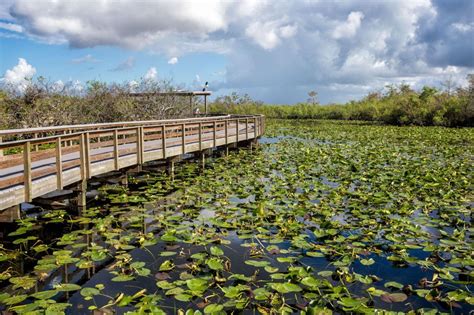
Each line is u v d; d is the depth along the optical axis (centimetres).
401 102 3197
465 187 821
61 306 346
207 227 575
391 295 382
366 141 1812
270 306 361
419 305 371
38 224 594
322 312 343
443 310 363
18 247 519
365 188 805
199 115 1938
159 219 592
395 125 3031
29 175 547
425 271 443
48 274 438
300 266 448
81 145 666
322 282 385
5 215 552
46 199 665
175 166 1090
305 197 728
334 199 709
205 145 1128
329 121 3691
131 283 409
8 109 1352
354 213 625
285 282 404
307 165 1094
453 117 2791
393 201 709
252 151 1443
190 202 713
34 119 1334
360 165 1090
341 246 493
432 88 3158
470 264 434
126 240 515
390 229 551
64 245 523
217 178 930
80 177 669
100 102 1569
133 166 840
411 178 889
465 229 567
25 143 538
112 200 716
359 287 402
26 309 345
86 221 599
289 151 1426
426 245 491
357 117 3922
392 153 1346
